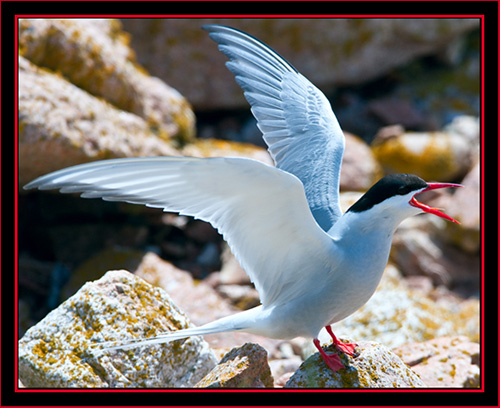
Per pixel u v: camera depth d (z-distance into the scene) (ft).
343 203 47.47
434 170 53.16
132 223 45.75
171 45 54.90
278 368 32.42
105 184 21.59
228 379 24.85
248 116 57.67
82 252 44.09
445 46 59.88
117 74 45.29
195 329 24.89
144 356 26.61
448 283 47.47
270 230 23.29
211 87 56.13
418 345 31.81
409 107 57.98
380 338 37.52
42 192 44.75
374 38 57.26
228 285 43.37
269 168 20.95
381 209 24.08
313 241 23.47
